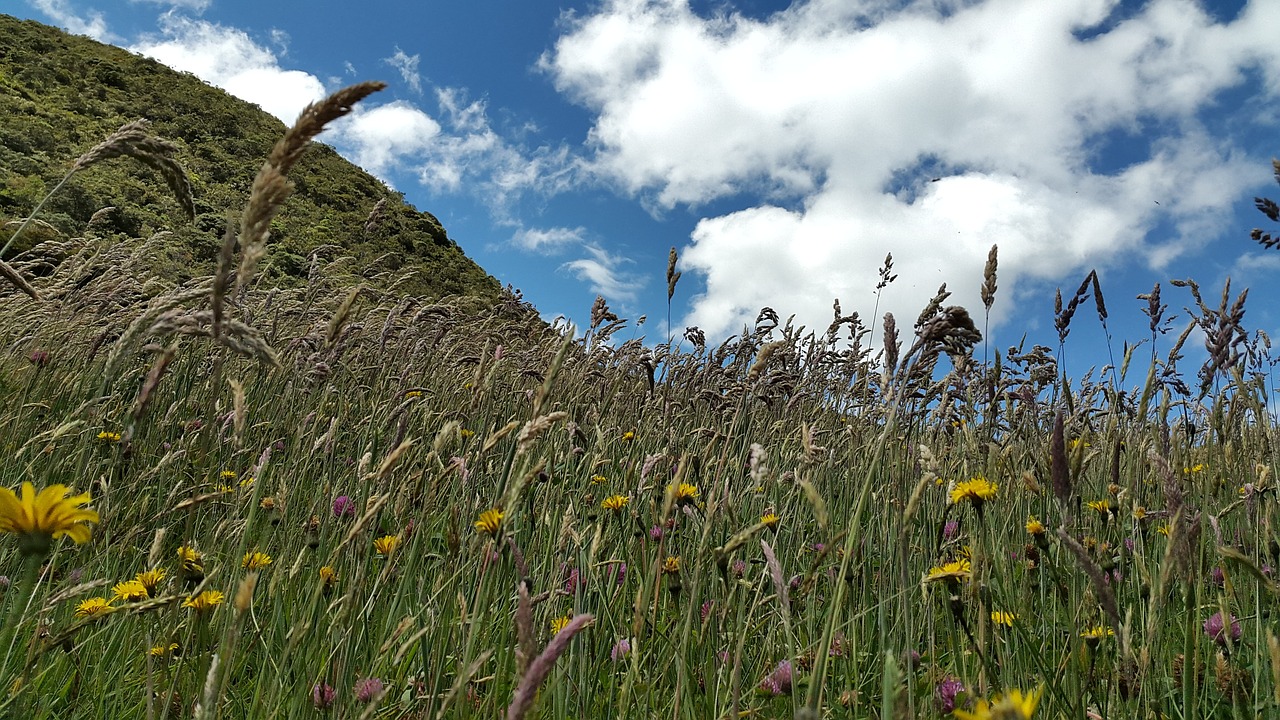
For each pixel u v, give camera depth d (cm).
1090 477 346
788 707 212
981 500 220
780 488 348
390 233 3731
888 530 265
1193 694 181
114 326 463
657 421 460
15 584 255
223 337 142
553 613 242
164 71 6819
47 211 1883
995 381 327
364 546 210
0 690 195
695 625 247
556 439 321
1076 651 193
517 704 106
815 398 562
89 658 240
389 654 223
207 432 179
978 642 202
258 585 274
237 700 213
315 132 136
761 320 553
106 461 351
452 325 665
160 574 220
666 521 182
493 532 184
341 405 424
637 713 209
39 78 5319
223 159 4916
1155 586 188
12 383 446
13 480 335
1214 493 275
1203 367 256
